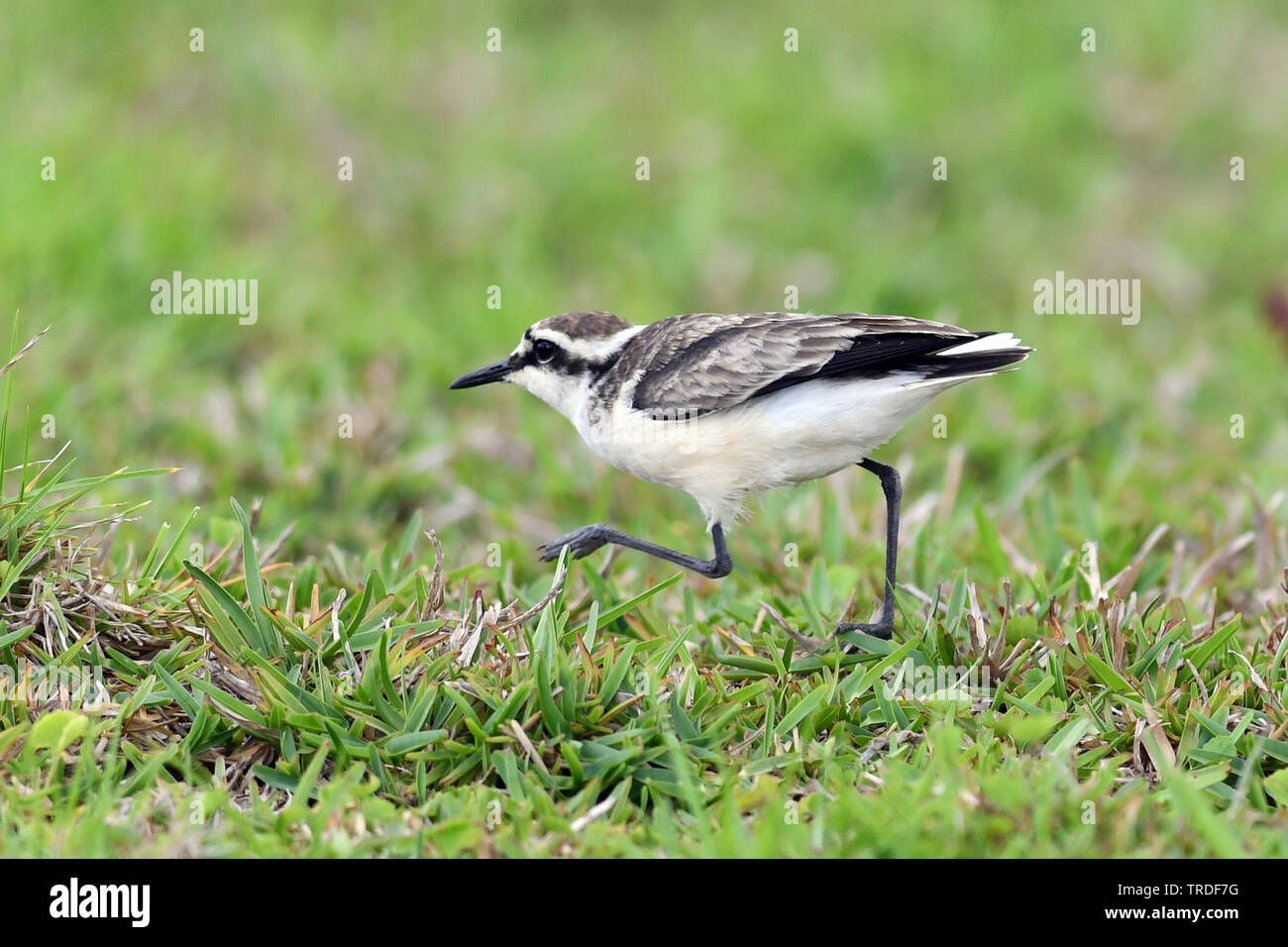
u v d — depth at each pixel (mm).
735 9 24734
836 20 24031
